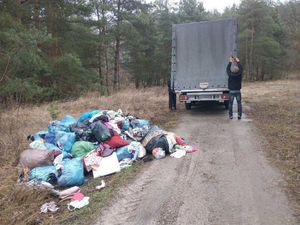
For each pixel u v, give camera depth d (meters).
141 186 6.14
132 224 4.82
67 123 8.59
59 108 13.81
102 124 7.91
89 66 29.41
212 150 8.19
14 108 12.54
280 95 21.94
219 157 7.61
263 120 11.92
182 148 8.18
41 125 10.44
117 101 15.83
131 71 44.41
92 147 7.54
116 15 32.31
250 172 6.55
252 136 9.41
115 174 6.84
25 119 11.09
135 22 34.03
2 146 8.17
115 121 8.71
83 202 5.52
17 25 14.49
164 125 11.50
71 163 6.64
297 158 7.20
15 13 16.17
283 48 55.12
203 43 13.38
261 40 49.78
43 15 19.98
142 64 43.53
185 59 13.64
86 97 19.27
